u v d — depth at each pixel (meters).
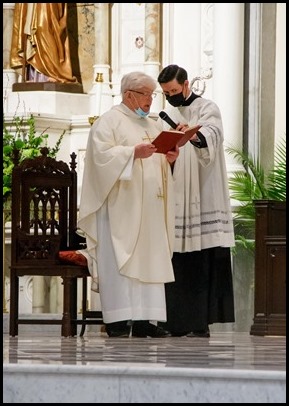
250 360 8.35
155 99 15.97
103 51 16.55
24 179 11.69
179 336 11.85
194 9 15.89
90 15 16.80
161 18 16.19
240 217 14.54
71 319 11.61
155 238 11.29
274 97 15.62
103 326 13.69
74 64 16.84
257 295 12.33
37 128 15.95
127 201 11.22
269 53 15.61
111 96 16.50
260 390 7.17
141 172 11.33
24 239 11.53
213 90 15.29
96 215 11.29
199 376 7.25
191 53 15.88
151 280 11.19
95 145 11.21
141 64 16.38
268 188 14.85
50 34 16.58
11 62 16.75
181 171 11.80
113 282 11.17
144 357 8.51
